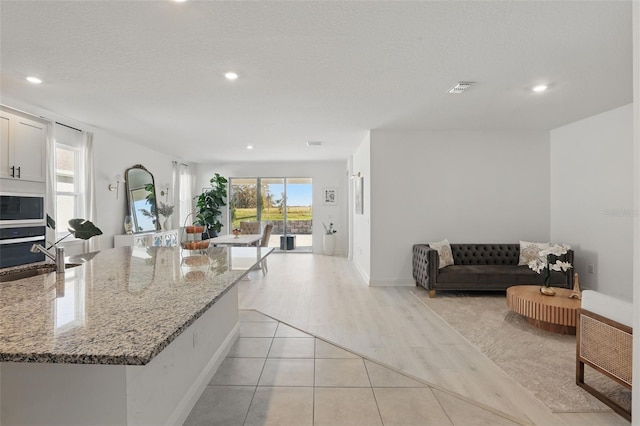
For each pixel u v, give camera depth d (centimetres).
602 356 216
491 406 212
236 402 215
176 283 178
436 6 206
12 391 134
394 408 209
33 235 383
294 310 413
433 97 375
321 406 211
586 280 467
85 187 499
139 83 329
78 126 485
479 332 339
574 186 489
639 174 135
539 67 296
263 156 816
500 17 218
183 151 733
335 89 349
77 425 133
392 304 438
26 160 377
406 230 541
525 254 496
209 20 220
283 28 230
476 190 541
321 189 930
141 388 148
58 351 96
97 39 243
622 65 292
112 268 221
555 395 225
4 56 270
